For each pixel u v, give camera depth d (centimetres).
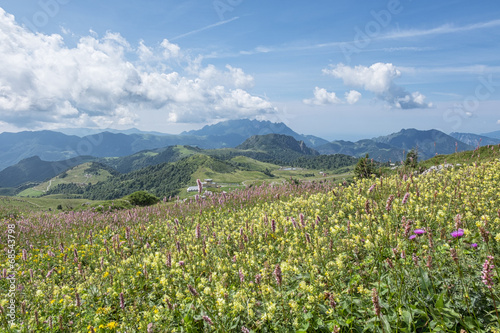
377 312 347
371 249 595
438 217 657
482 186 970
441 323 381
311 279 526
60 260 1133
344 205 999
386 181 1060
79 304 656
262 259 725
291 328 454
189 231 1197
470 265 450
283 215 1049
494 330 349
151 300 681
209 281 631
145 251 1124
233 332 483
